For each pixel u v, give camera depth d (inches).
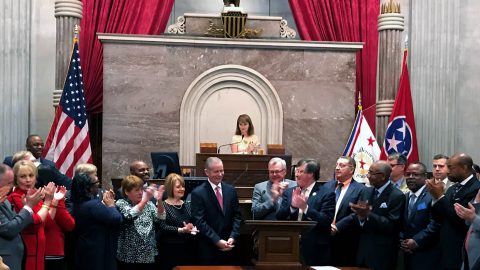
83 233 354.3
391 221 369.7
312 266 346.3
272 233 315.3
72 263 372.5
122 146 512.1
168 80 517.3
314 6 594.2
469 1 613.6
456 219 352.2
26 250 323.6
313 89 527.2
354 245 383.2
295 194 342.6
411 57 587.8
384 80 577.6
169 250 379.2
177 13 665.0
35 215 321.4
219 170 376.5
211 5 669.9
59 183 379.9
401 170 416.5
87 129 499.5
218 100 522.3
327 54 529.3
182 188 382.0
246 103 523.8
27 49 567.2
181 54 519.2
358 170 502.9
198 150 518.9
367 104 587.2
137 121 514.0
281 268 313.9
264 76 524.4
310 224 315.9
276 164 366.3
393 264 372.5
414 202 376.8
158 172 422.9
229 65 521.0
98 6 575.2
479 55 613.0
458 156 355.9
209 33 551.2
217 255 371.9
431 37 588.1
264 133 523.8
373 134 555.2
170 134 517.0
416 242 366.9
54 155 490.3
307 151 525.0
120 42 513.0
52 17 608.1
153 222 374.6
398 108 536.1
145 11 579.5
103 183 508.7
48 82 603.5
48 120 601.0
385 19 579.5
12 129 557.3
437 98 584.1
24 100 563.5
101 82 568.4
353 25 592.4
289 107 525.0
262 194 374.3
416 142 537.3
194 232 366.6
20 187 333.7
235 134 485.4
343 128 528.7
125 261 365.7
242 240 390.3
